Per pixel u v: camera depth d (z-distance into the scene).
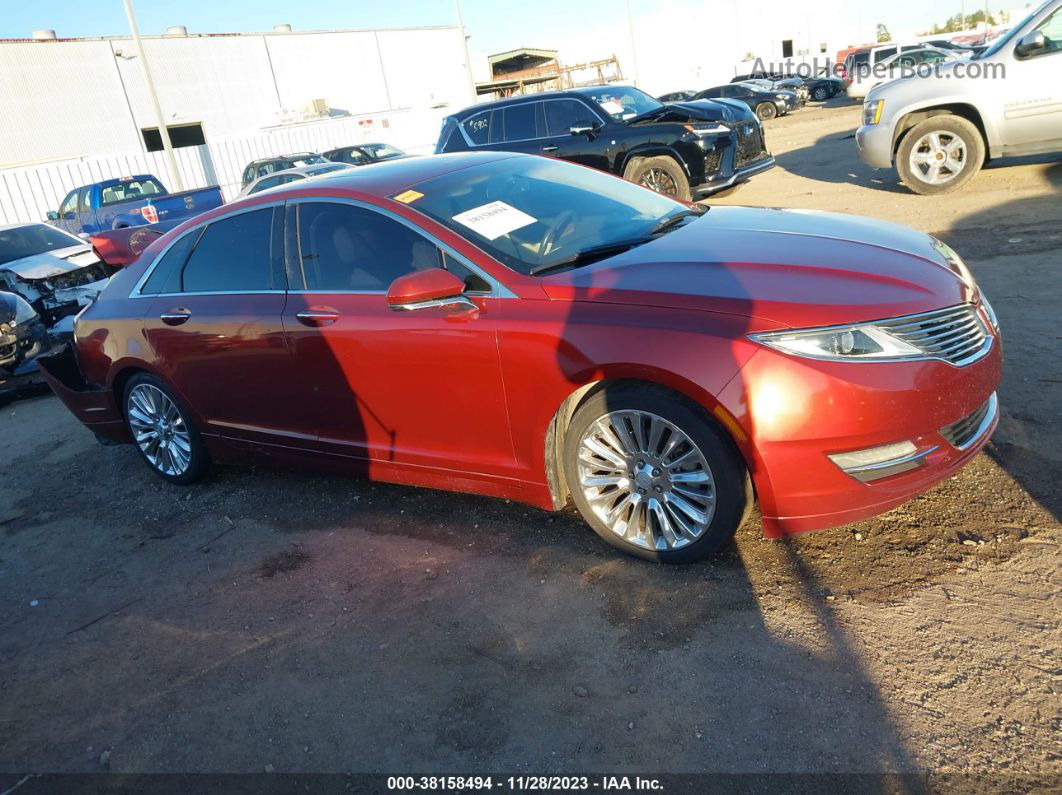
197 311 4.23
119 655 3.25
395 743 2.52
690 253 3.23
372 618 3.17
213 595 3.56
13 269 8.53
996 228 7.03
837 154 13.95
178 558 3.97
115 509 4.71
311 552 3.77
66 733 2.85
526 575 3.27
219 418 4.41
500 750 2.41
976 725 2.21
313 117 33.81
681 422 2.86
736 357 2.70
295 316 3.80
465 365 3.28
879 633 2.61
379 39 42.84
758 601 2.86
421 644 2.96
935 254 3.23
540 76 47.94
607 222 3.77
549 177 4.14
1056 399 3.82
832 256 3.08
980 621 2.58
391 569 3.50
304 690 2.83
